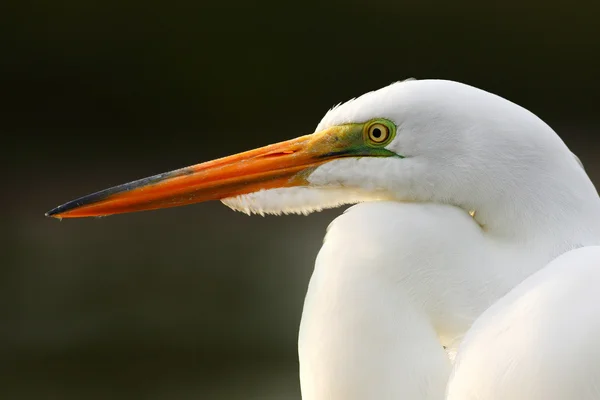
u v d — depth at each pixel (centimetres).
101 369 399
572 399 315
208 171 325
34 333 431
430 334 320
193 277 497
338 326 320
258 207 325
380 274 320
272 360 409
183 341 423
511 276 320
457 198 321
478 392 317
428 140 321
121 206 325
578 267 317
